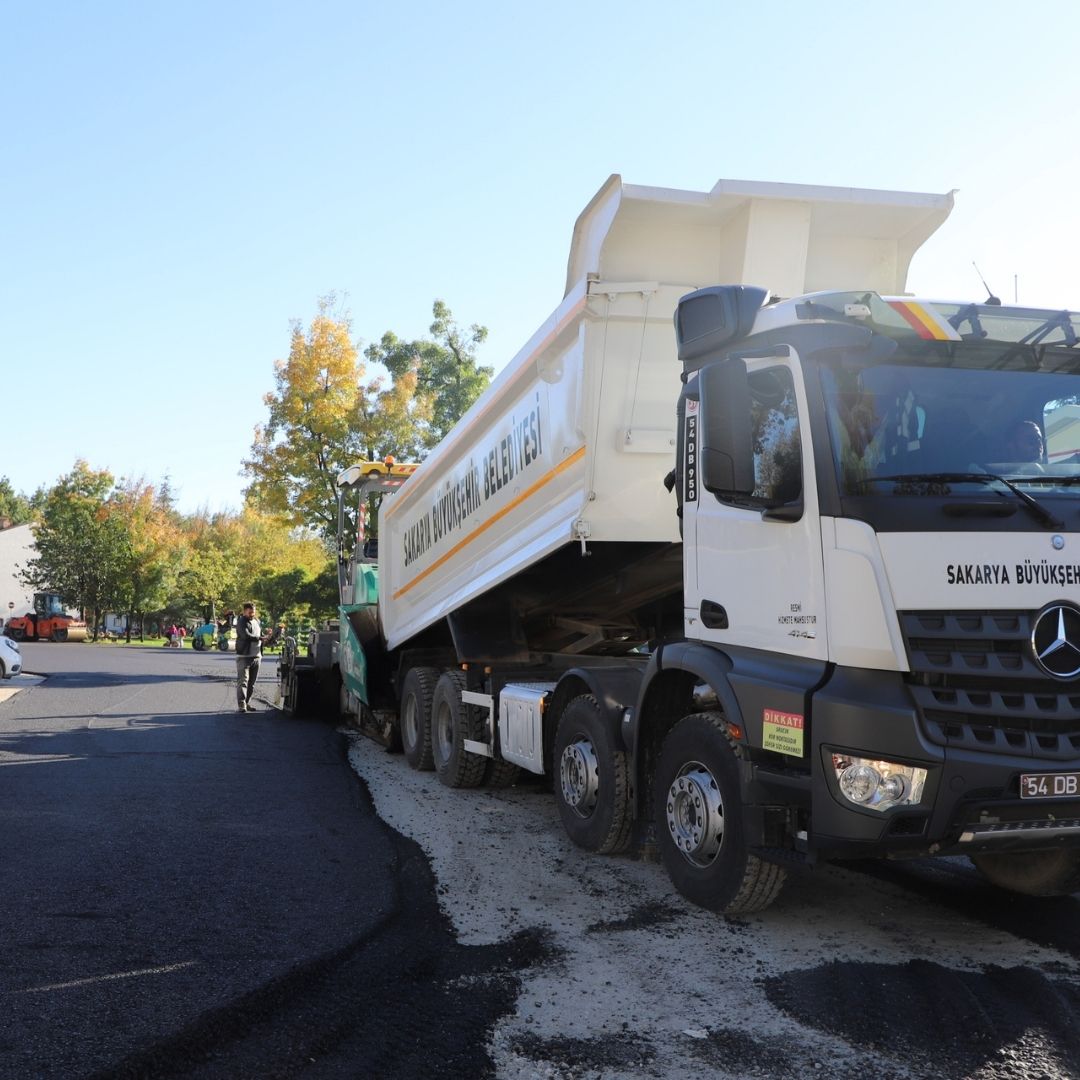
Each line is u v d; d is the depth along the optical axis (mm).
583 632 9133
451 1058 3703
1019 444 4938
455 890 5902
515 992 4328
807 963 4707
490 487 8805
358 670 12594
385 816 8047
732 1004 4215
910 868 6512
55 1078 3482
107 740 12508
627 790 6453
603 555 7344
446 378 38281
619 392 6730
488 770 9188
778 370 5129
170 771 10070
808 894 5871
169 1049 3717
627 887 5984
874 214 6711
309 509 29328
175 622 64500
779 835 5039
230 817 7902
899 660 4492
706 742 5434
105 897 5676
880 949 4918
